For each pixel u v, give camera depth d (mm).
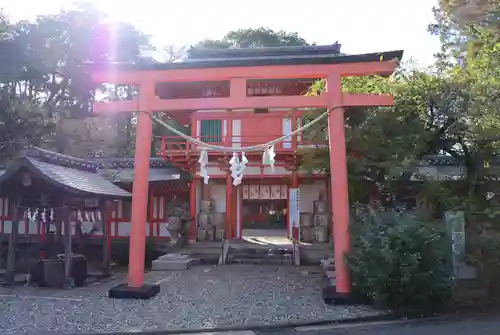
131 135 35375
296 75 10844
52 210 13492
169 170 22641
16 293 11883
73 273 13055
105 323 8727
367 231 9977
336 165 10547
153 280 13625
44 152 13633
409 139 11836
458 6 14766
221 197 21812
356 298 10055
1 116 28531
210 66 11047
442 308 9766
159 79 11289
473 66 12727
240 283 13047
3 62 29875
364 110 12766
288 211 21469
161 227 21531
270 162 10977
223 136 19312
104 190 14031
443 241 9773
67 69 32469
